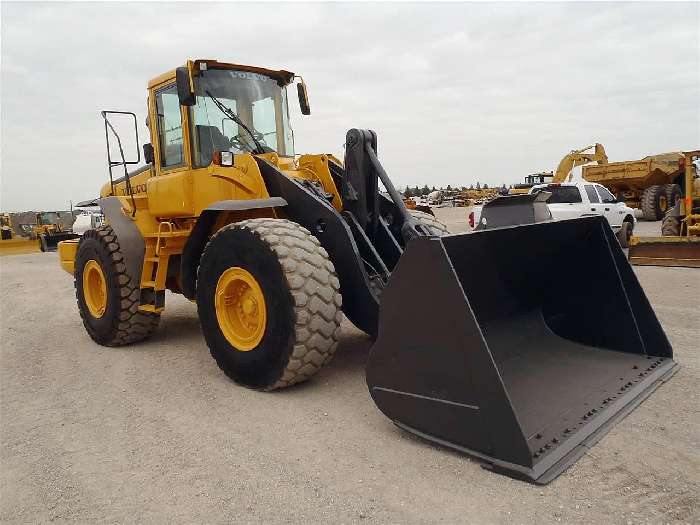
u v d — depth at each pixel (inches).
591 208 522.9
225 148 203.9
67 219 1152.8
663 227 512.1
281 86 226.1
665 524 90.5
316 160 192.2
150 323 227.9
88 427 144.1
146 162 236.4
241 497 105.5
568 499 98.2
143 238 223.0
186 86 186.2
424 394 119.2
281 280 147.1
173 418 146.7
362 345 208.4
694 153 455.5
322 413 143.6
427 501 100.2
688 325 219.3
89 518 101.8
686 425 126.3
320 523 95.9
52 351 227.8
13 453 130.8
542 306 173.9
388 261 174.7
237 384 169.0
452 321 111.7
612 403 133.1
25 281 512.7
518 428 104.8
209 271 169.8
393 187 167.0
